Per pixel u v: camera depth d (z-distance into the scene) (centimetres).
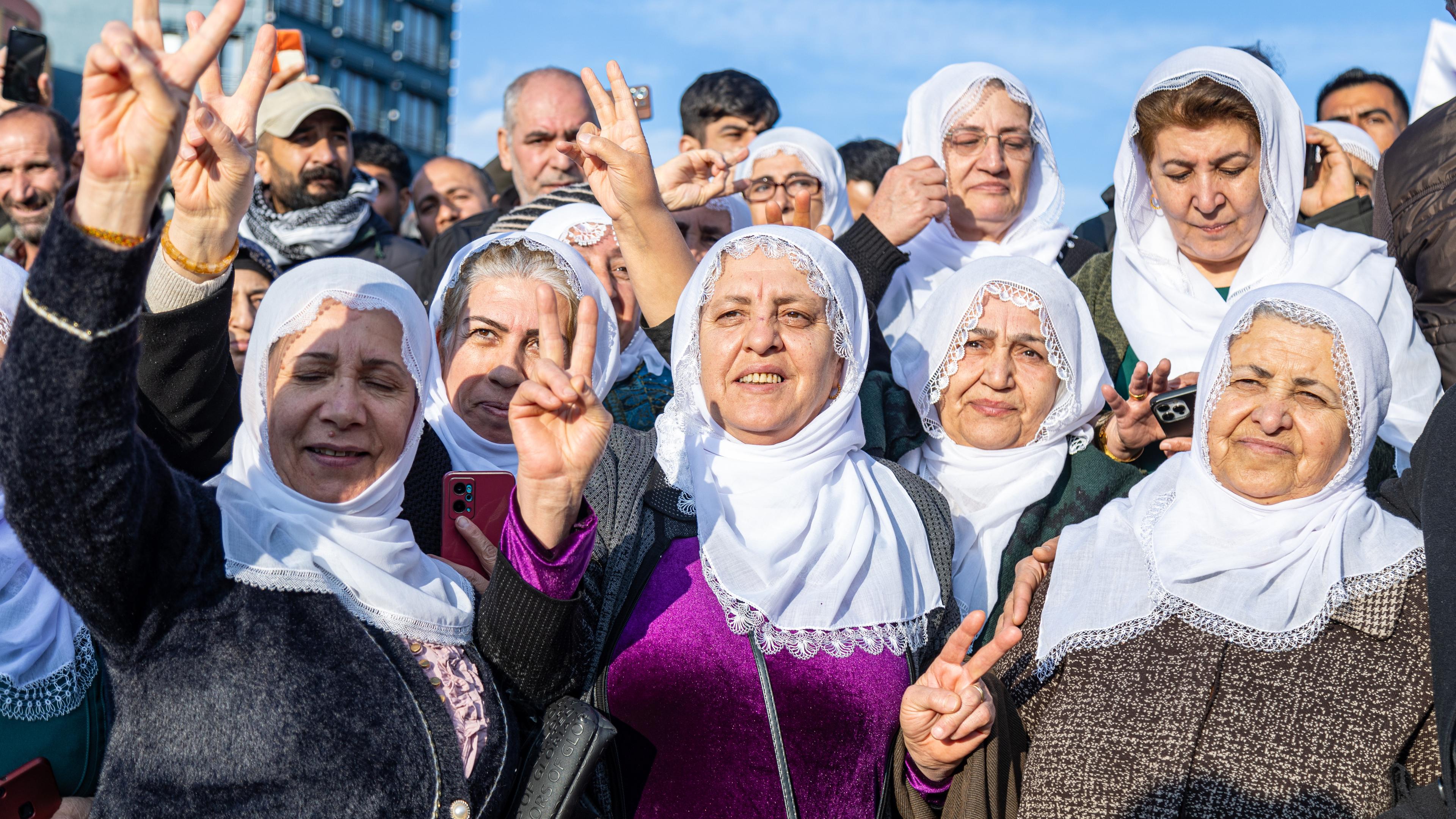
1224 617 278
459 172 740
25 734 266
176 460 306
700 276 325
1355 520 283
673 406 335
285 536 252
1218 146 399
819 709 285
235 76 3084
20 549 273
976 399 360
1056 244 472
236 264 431
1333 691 267
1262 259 413
